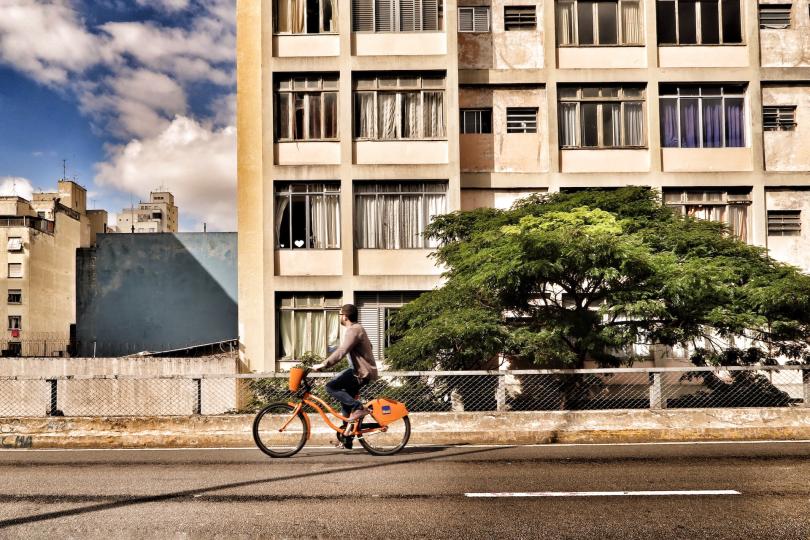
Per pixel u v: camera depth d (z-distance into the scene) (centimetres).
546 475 778
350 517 597
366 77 2052
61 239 5438
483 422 1076
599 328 1296
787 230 2092
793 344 1413
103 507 636
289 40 2052
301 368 901
